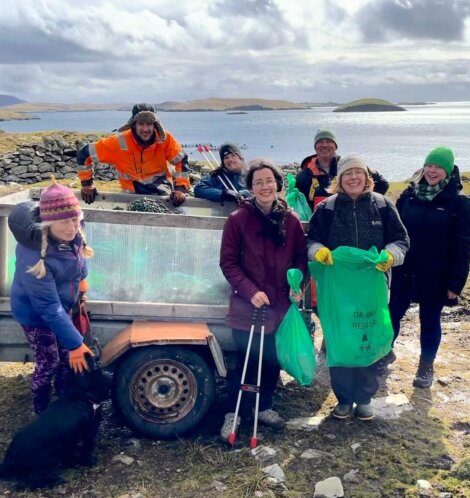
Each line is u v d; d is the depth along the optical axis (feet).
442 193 17.92
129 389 15.21
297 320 15.38
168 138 21.02
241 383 15.33
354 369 16.34
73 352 14.11
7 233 15.81
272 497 13.26
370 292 15.43
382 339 15.67
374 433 16.08
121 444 15.39
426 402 18.04
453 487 13.71
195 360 15.40
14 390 18.37
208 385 15.53
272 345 15.78
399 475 14.17
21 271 13.75
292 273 15.11
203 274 16.43
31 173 64.95
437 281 18.25
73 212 13.46
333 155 20.51
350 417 16.89
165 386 15.40
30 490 13.48
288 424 16.40
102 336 16.22
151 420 15.43
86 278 16.07
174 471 14.28
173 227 16.20
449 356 21.48
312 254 15.57
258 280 15.38
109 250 16.12
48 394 15.23
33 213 13.69
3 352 16.15
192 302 16.44
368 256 15.12
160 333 15.30
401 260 15.47
